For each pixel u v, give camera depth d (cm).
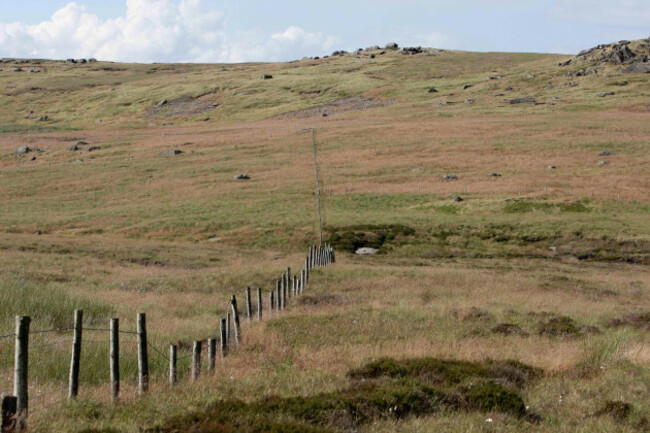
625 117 12456
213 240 6419
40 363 1202
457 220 6794
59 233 6738
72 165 10344
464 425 894
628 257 5584
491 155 9794
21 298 2012
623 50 18575
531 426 921
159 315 2248
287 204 7675
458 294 3108
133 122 16600
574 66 18962
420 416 935
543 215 6856
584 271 4850
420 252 5931
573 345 1703
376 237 6322
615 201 7238
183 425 816
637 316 2322
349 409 915
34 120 17250
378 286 3350
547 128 11494
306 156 10375
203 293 3073
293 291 2900
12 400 789
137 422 855
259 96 18450
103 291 2955
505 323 2127
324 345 1664
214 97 18775
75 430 807
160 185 8931
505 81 18088
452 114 13938
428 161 9606
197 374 1209
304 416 890
